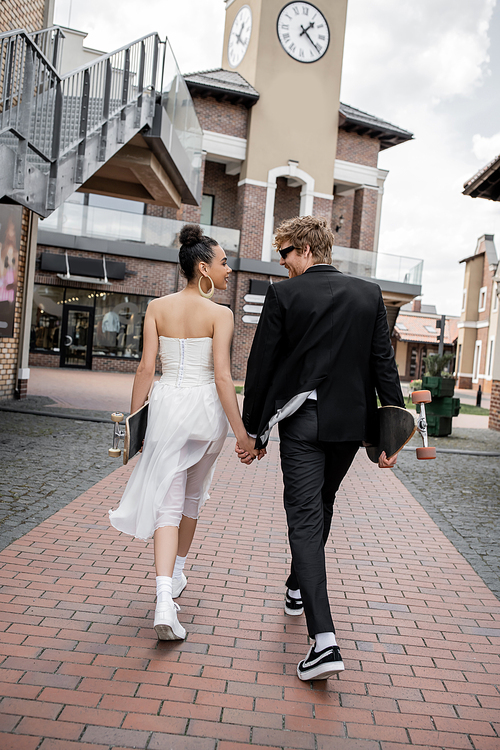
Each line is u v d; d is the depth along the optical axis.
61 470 5.78
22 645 2.42
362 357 2.41
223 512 4.88
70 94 7.62
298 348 2.36
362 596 3.28
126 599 2.95
